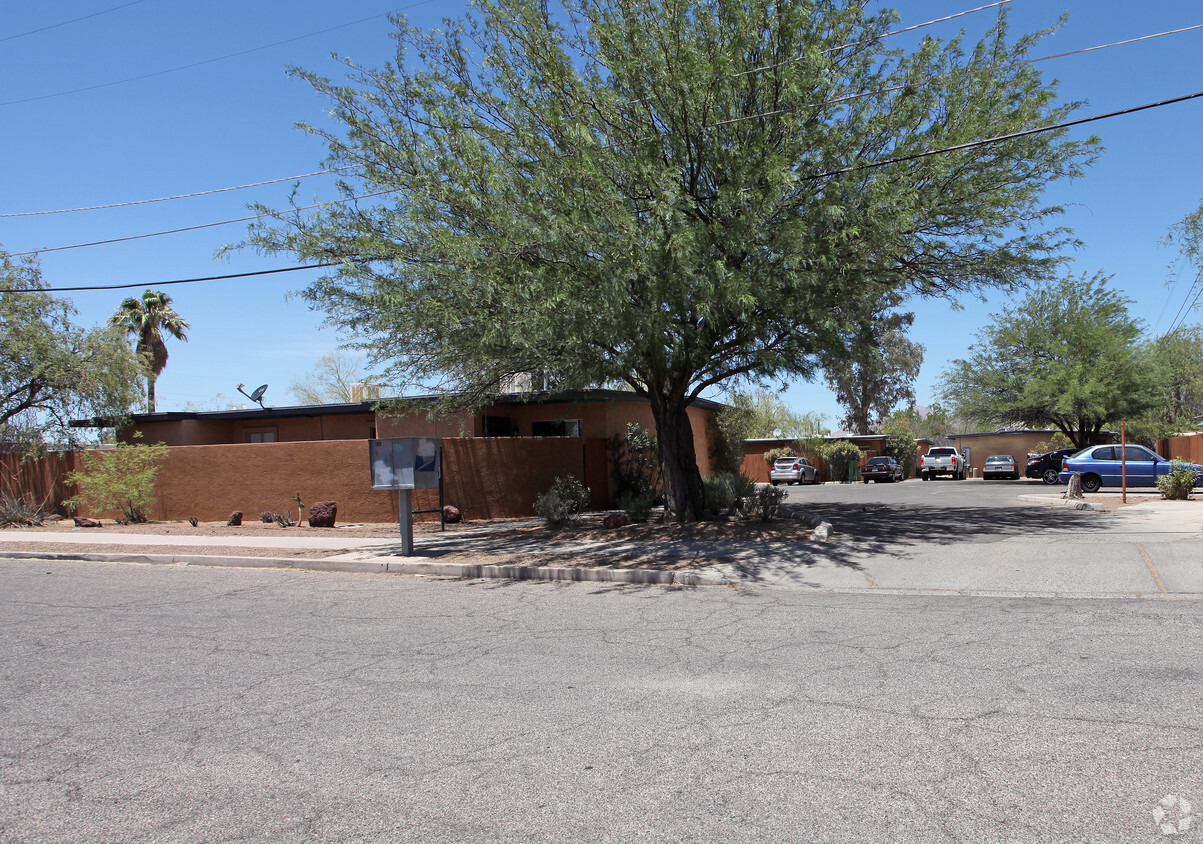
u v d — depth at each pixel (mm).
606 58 12523
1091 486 26094
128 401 25812
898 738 4699
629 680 6094
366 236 12367
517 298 11508
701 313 11422
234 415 26219
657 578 11172
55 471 23703
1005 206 14195
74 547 16422
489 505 20656
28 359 24250
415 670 6566
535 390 17656
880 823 3648
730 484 20062
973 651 6684
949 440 67938
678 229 11492
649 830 3648
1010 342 35000
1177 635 7098
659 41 12320
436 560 13062
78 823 3883
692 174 13266
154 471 21250
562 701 5613
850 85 13734
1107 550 11617
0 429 24562
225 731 5168
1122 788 3949
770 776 4211
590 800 3986
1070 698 5344
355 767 4508
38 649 7590
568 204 11602
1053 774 4133
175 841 3676
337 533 17984
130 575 13008
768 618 8367
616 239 11156
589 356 12992
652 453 23609
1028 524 15570
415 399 18297
